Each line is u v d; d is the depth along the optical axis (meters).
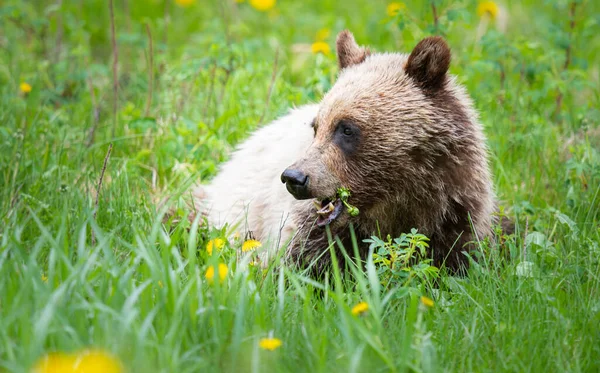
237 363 7.56
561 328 8.59
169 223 11.16
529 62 15.78
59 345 7.23
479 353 8.20
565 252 10.72
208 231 11.49
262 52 18.36
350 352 7.44
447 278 9.97
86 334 7.52
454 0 15.22
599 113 14.66
